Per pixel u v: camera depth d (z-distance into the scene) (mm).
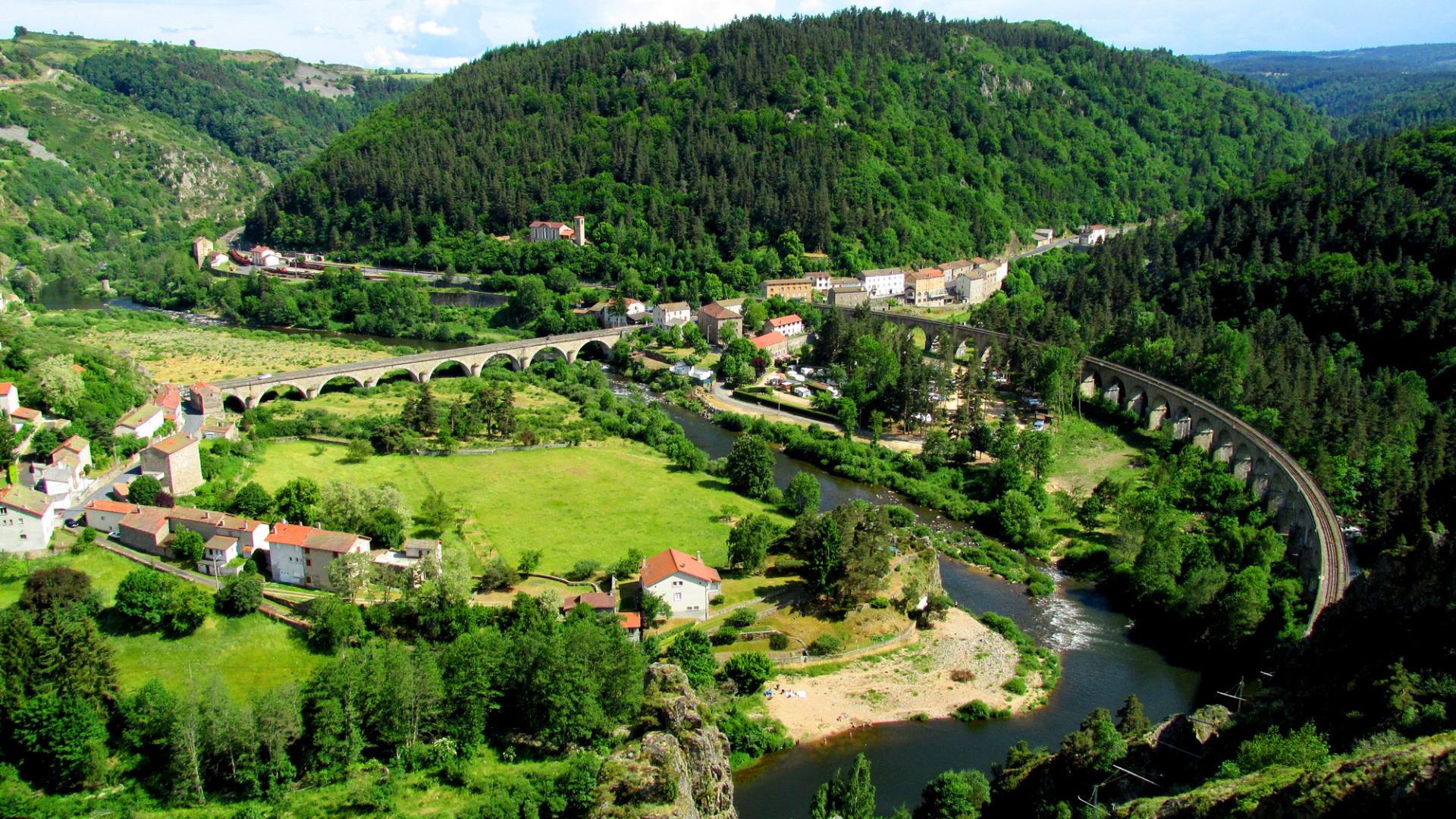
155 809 98750
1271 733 92688
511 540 173000
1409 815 66562
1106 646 155875
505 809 99062
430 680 111000
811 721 131750
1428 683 92500
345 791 103250
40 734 97750
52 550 141125
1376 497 183125
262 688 117000
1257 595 149500
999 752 126312
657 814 97375
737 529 168250
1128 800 97938
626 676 115750
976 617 163125
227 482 178125
